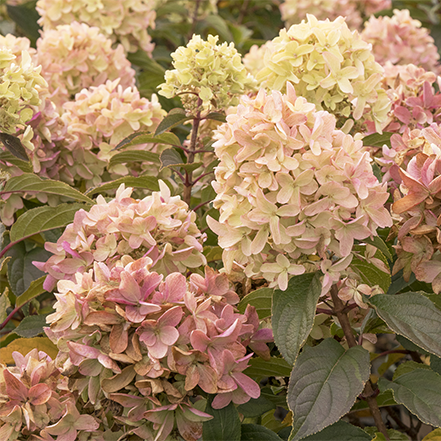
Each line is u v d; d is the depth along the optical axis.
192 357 1.31
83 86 2.94
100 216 1.54
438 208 1.48
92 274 1.44
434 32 4.63
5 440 1.35
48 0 3.22
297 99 1.42
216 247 1.98
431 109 2.25
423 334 1.39
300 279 1.47
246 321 1.52
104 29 3.23
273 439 1.48
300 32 1.95
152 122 2.50
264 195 1.38
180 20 5.06
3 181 2.19
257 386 1.38
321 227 1.37
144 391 1.28
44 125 2.31
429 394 1.41
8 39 2.48
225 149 1.46
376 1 4.45
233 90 2.08
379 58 3.61
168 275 1.36
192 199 2.67
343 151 1.38
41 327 1.93
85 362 1.32
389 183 1.90
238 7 5.56
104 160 2.49
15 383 1.37
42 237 2.47
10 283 2.31
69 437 1.35
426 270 1.52
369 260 1.57
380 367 2.56
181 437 1.39
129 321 1.29
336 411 1.30
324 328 1.76
